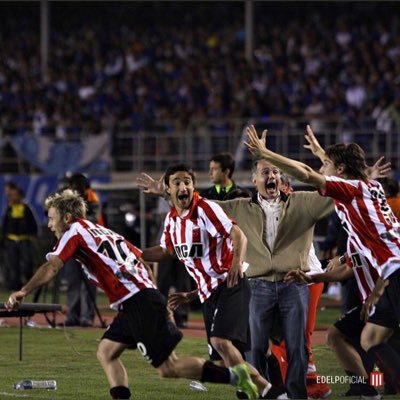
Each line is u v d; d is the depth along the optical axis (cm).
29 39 8156
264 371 2094
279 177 2109
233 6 8594
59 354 2883
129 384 2384
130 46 7638
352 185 1953
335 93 6100
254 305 2081
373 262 1975
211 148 5947
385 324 1995
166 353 1888
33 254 4681
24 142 6288
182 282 3600
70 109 6944
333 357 2733
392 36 7106
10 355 2869
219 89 6488
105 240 1908
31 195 5975
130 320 1891
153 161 6100
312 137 2077
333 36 7144
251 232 2102
